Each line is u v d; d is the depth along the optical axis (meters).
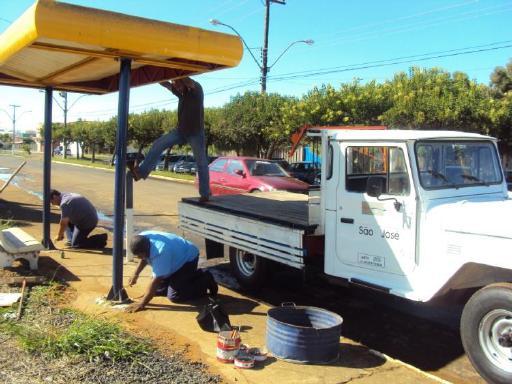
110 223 12.89
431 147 5.27
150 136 42.28
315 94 22.98
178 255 6.22
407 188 5.13
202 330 5.45
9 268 7.34
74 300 6.23
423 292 4.98
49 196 8.88
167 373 4.30
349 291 7.58
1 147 90.94
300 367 4.66
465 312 4.48
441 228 4.83
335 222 5.80
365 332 5.98
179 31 5.41
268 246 6.49
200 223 7.97
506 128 20.66
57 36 4.85
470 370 5.00
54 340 4.65
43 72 7.61
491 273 4.58
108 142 54.59
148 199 18.61
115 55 5.86
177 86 7.61
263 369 4.56
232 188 15.05
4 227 9.32
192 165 37.53
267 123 28.28
